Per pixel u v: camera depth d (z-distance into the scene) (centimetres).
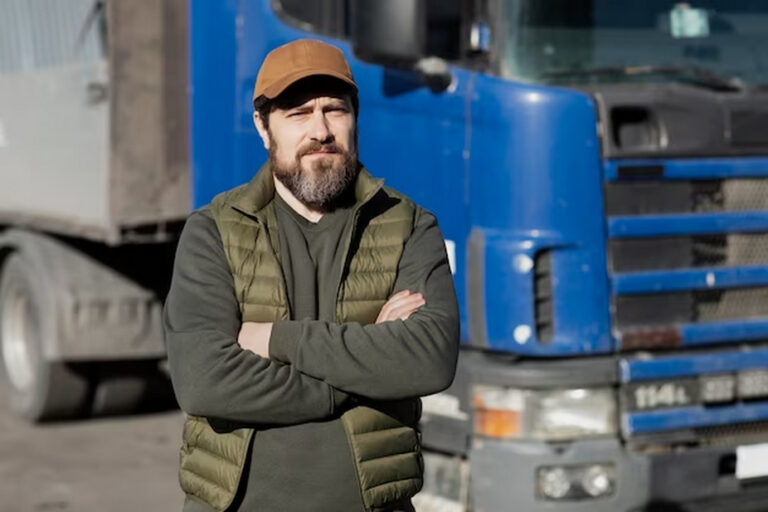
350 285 349
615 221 580
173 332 346
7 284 973
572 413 571
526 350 572
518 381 570
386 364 337
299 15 679
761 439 607
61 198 905
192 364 339
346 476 341
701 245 603
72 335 899
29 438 917
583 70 605
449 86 607
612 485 572
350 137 349
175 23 808
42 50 923
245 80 707
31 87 941
